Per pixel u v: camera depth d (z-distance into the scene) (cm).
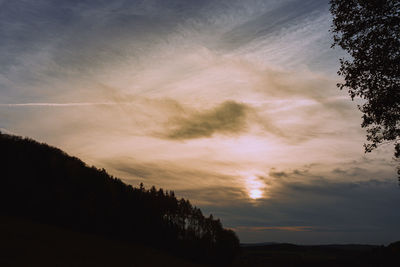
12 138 9988
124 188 12125
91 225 9381
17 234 6216
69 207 9112
